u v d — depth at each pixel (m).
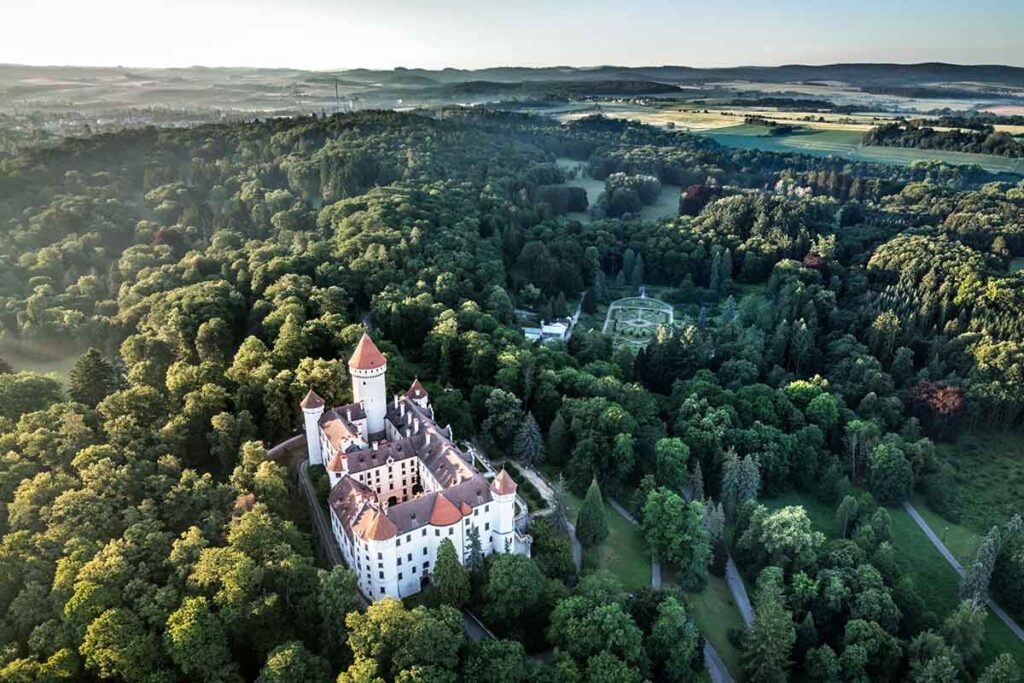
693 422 184.75
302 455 158.25
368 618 102.88
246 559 107.62
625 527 157.62
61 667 95.50
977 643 128.38
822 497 179.12
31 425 144.25
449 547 114.94
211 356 195.25
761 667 121.19
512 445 168.62
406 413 153.88
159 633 102.12
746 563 150.88
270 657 98.50
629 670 107.69
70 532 114.12
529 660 113.00
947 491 179.75
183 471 133.88
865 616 132.00
